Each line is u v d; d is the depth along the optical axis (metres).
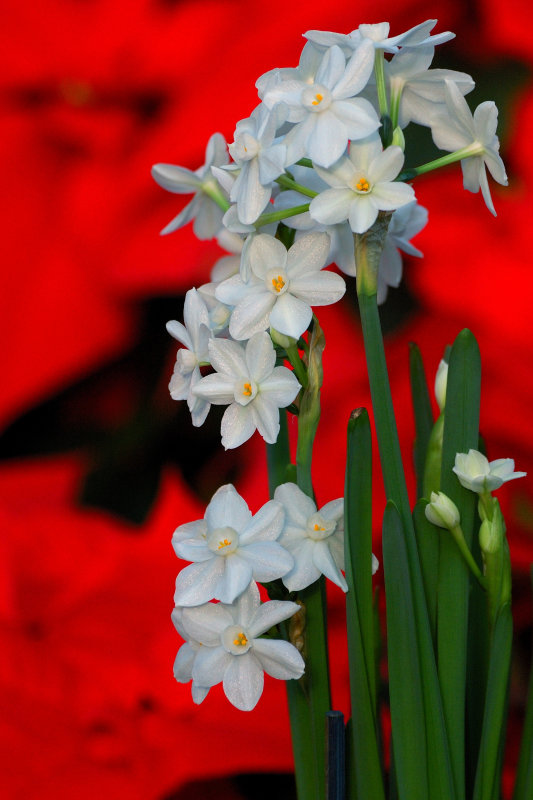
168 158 0.96
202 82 0.97
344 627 0.97
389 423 0.83
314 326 0.83
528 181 0.96
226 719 0.94
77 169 0.97
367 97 0.85
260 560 0.82
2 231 0.97
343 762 0.83
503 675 0.84
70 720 0.93
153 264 0.96
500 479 0.83
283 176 0.82
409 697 0.83
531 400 0.95
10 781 0.92
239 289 0.83
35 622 0.95
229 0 0.97
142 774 0.92
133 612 0.95
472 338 0.84
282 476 0.87
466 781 0.88
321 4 0.97
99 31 0.97
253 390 0.82
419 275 0.97
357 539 0.84
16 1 0.96
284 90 0.81
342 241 0.87
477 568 0.84
